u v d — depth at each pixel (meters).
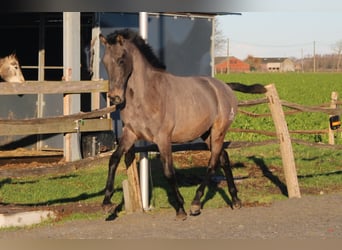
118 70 8.78
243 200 11.20
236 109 10.72
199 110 9.78
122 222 9.39
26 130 12.87
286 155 11.60
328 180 13.47
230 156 16.67
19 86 11.62
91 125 14.16
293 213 10.18
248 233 8.66
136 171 10.16
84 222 9.35
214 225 9.21
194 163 15.50
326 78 72.81
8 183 12.37
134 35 9.19
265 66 119.44
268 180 13.34
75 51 15.27
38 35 19.17
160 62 9.55
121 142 9.34
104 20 16.38
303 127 22.75
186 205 10.70
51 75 18.98
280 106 11.72
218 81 10.61
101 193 11.52
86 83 12.23
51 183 12.54
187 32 17.92
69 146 14.79
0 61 17.75
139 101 9.16
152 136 9.30
